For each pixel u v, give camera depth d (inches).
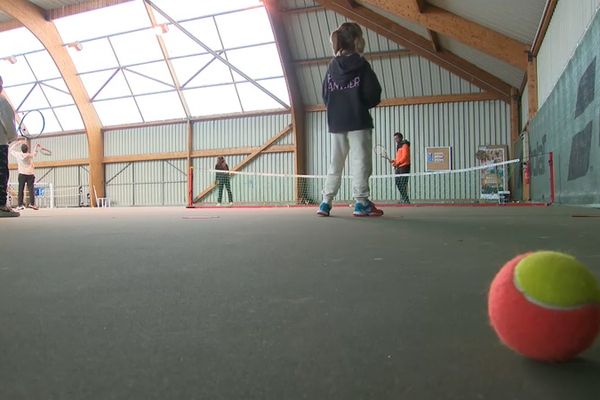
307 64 631.2
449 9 397.4
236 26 614.5
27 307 45.2
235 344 33.8
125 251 85.0
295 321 39.6
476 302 45.6
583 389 25.5
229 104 695.7
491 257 73.5
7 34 705.6
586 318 25.5
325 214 178.9
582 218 163.0
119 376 28.1
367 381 27.0
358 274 60.7
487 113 609.0
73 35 685.3
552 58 347.6
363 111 163.3
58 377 28.1
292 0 579.5
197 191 725.3
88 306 45.4
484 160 607.8
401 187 438.3
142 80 706.2
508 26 391.5
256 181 686.5
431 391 25.6
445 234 108.9
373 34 599.2
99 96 744.3
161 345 33.7
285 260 72.7
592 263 64.9
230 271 63.9
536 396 24.8
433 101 621.3
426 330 36.7
